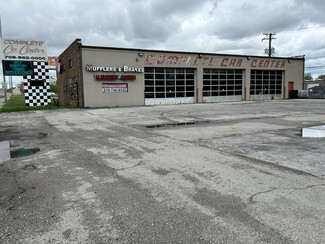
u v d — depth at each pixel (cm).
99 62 2362
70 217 353
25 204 393
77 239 302
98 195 422
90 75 2336
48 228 326
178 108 2152
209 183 468
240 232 312
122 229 322
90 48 2322
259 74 3328
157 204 388
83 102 2323
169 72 2725
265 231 314
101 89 2389
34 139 891
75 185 465
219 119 1409
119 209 374
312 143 789
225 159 620
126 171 538
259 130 1039
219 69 3022
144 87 2589
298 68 3625
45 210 373
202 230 318
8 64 2306
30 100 2433
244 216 350
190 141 838
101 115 1672
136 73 2533
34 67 2405
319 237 301
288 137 888
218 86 3038
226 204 386
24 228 327
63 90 3212
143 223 335
